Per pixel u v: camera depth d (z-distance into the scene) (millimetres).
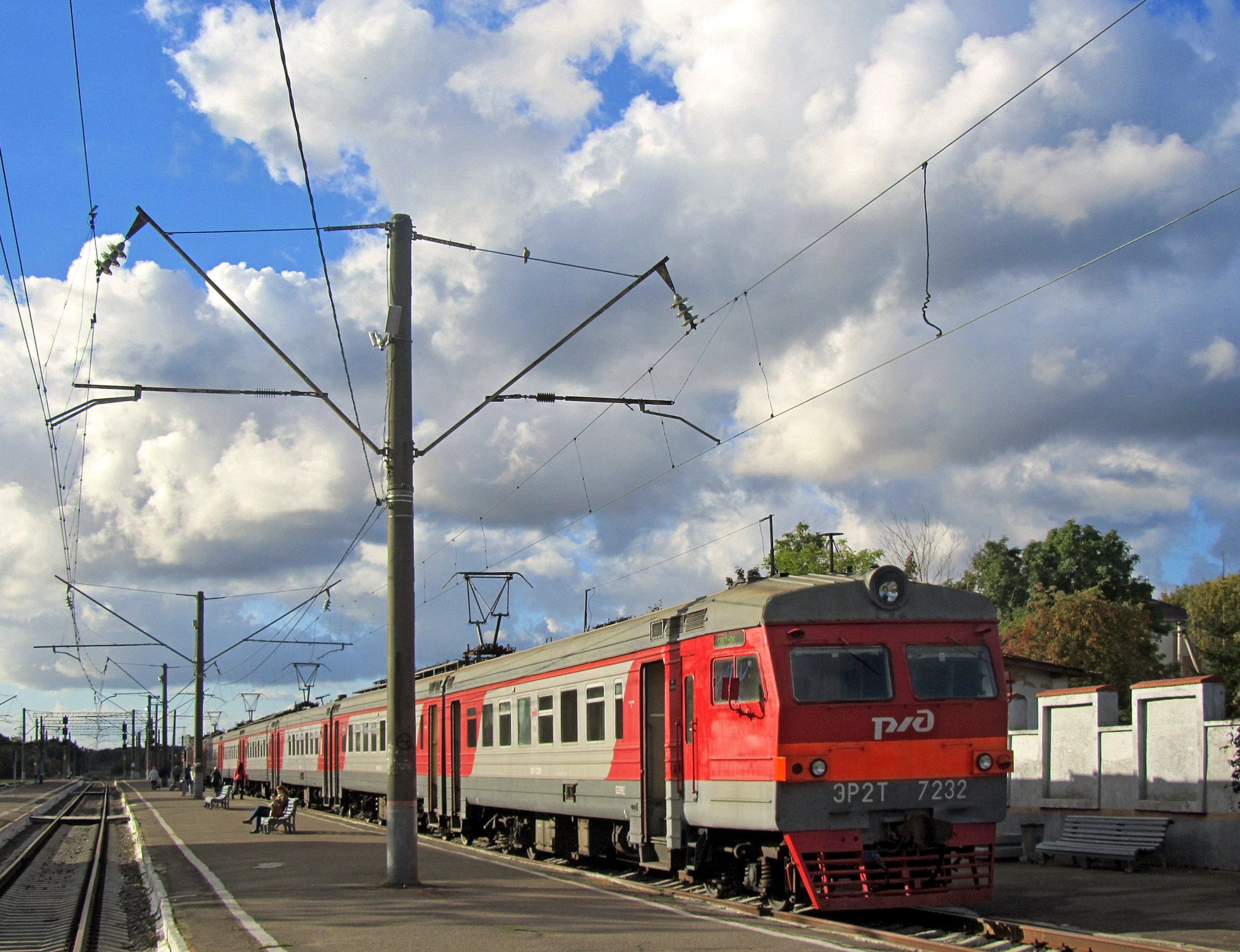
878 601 12727
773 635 12484
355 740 33906
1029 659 28516
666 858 14867
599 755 16797
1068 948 10227
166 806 43594
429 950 10352
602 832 17547
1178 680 16016
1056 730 18234
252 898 14539
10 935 15289
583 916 12281
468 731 23328
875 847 12195
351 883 15797
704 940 10570
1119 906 12594
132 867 23328
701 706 13844
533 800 19453
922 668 12641
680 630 14602
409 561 15461
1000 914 12297
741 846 13438
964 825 12438
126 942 13922
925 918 12469
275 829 28188
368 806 33312
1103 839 16547
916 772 12336
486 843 23922
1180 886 13984
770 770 12203
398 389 15578
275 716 50938
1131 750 16734
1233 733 15023
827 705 12258
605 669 16734
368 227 15680
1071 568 48312
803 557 41500
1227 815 15039
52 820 44625
